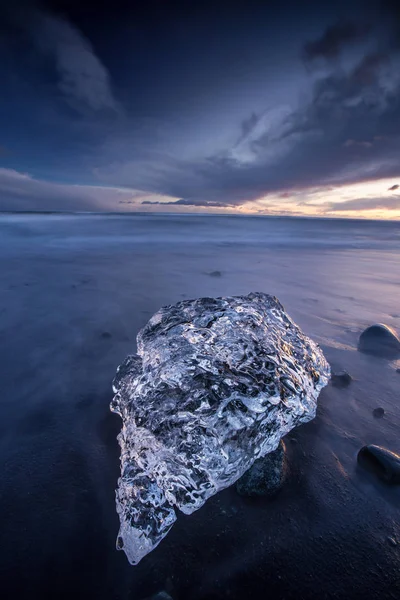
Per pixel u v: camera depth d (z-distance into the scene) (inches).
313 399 85.5
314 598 54.4
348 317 194.9
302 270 355.9
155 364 82.9
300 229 1083.3
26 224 900.6
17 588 56.4
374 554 60.6
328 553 60.9
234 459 65.2
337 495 72.4
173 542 62.7
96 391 114.7
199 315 96.8
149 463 67.8
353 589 55.4
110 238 706.2
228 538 63.5
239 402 68.8
